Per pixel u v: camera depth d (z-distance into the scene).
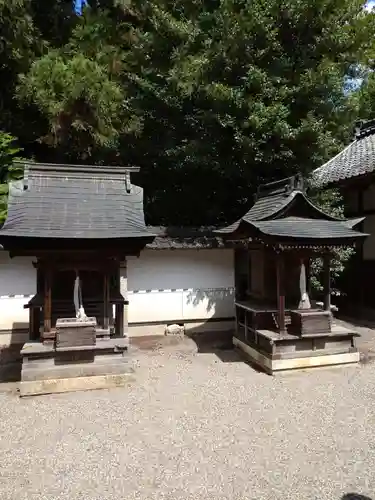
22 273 10.32
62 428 5.34
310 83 9.94
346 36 10.31
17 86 12.45
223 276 11.53
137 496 3.86
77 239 6.24
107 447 4.81
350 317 13.34
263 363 7.88
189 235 11.35
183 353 9.38
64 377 6.71
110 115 12.73
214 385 7.01
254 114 9.65
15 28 12.25
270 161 10.22
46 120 13.04
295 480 4.09
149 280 11.09
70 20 15.55
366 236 7.38
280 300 7.66
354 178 12.03
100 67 13.08
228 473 4.23
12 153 12.14
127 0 15.50
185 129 12.68
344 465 4.37
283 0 10.01
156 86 12.55
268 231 7.11
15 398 6.47
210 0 13.47
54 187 7.36
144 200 14.41
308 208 8.04
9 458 4.59
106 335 7.08
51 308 7.11
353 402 6.13
